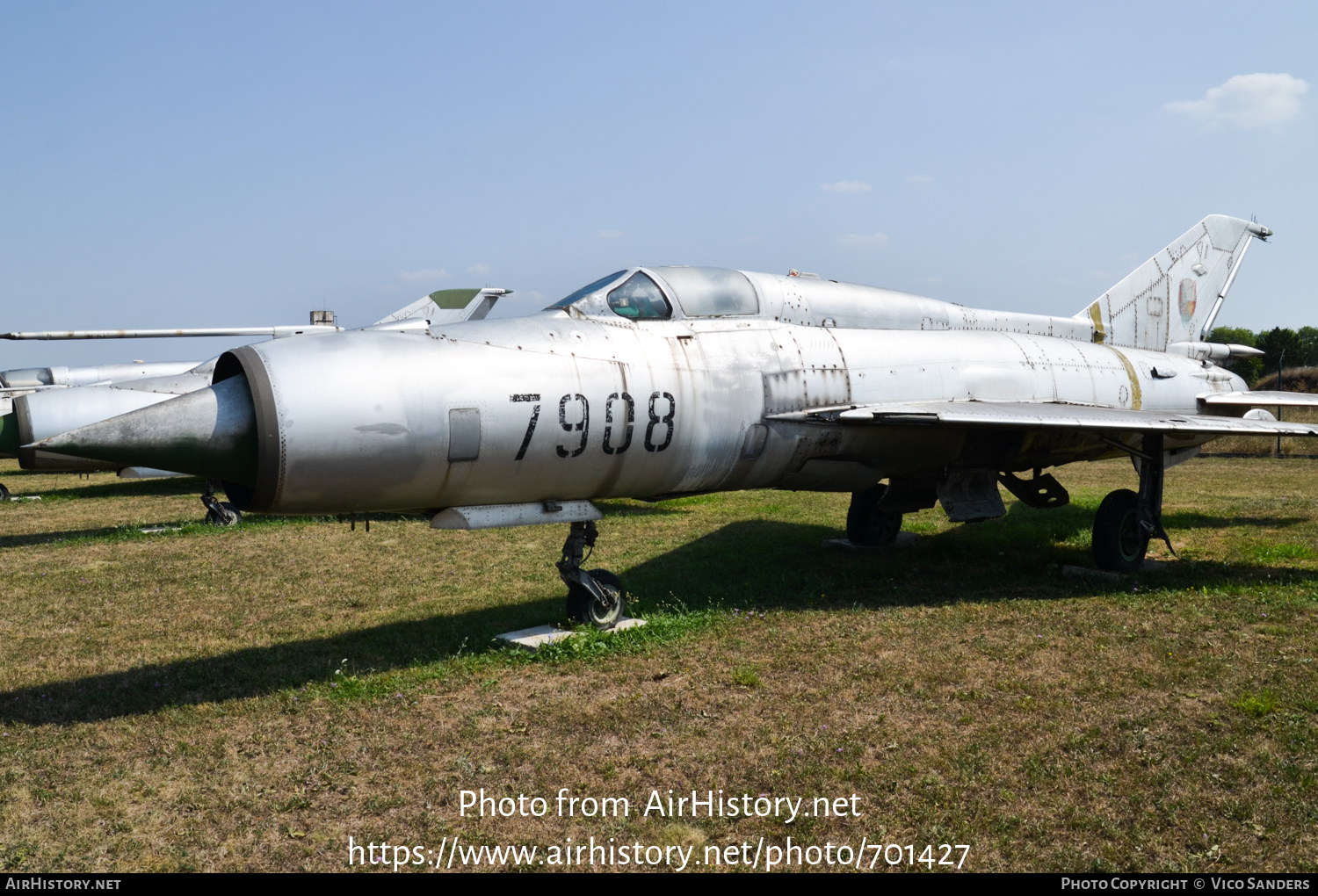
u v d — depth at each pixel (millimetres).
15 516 16719
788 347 8180
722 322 7992
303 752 5027
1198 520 13602
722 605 8211
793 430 8031
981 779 4480
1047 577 9422
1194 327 13992
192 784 4629
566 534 12992
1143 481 9664
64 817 4316
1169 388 11891
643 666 6387
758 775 4598
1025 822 4062
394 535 13258
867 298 9445
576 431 6680
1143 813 4117
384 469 5914
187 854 3959
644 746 5004
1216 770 4531
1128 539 9586
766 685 5926
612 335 7238
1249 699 5418
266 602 9070
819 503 16234
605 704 5648
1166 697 5555
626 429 6945
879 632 7176
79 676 6633
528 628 7441
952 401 9070
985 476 10492
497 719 5441
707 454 7531
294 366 5754
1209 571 9508
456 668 6434
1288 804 4160
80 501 19172
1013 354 10078
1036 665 6254
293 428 5555
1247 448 28047
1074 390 10344
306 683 6258
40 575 10617
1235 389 13227
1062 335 12031
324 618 8336
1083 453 11195
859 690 5793
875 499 11305
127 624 8250
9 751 5121
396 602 8961
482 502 6668
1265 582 8758
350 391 5785
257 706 5773
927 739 4992
